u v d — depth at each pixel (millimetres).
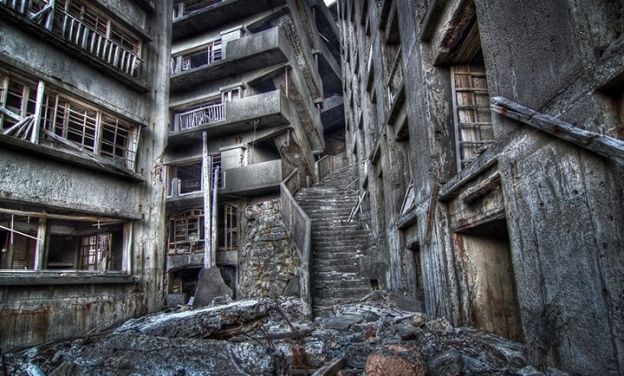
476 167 4004
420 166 5918
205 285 11289
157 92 10320
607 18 2346
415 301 6520
